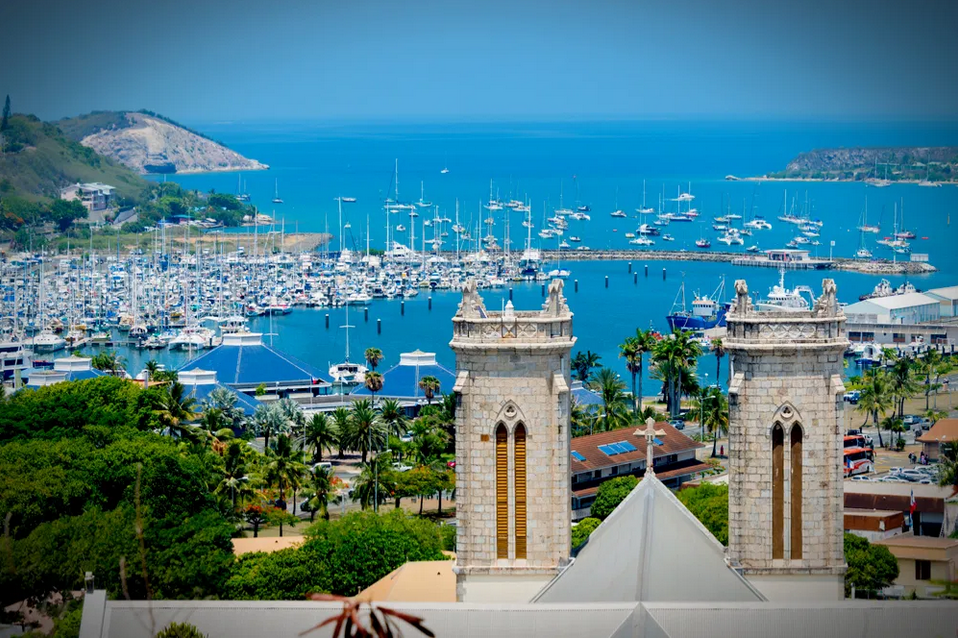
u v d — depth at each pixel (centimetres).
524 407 11800
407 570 14762
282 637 11812
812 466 11781
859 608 11006
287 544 19225
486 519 11944
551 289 11912
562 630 11050
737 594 11450
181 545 17375
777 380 11719
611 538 11694
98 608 11994
